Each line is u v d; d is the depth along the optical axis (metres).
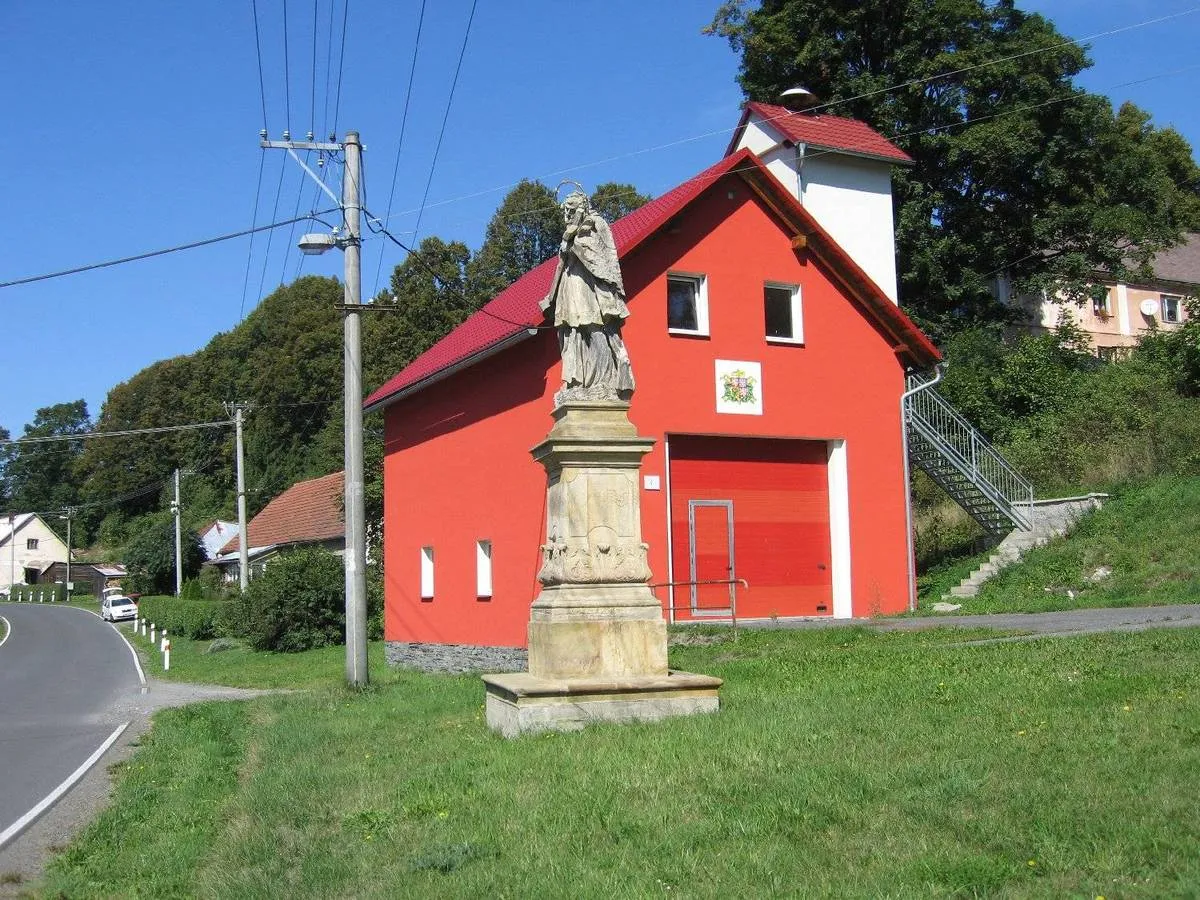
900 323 22.95
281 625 34.00
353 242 18.48
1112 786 6.18
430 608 25.33
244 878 6.84
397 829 7.25
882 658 13.13
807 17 36.16
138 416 88.75
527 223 53.97
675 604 20.72
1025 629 15.34
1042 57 34.72
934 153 35.56
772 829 6.18
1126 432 27.41
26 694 23.75
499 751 8.95
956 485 25.91
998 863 5.26
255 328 76.38
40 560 103.00
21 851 9.09
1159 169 39.56
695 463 21.34
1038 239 36.12
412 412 26.97
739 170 21.72
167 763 12.64
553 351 20.11
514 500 21.36
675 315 21.39
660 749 8.22
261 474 71.06
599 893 5.54
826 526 22.53
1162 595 18.78
